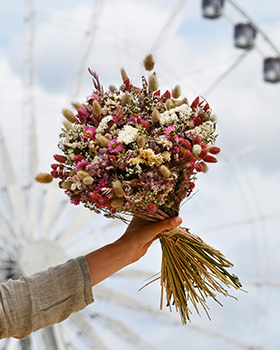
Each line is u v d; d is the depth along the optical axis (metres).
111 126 1.94
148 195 1.87
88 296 1.78
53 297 1.73
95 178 1.88
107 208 1.92
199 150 1.90
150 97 2.03
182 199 2.06
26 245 9.46
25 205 9.74
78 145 1.91
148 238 1.98
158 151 1.90
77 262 1.81
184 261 2.25
